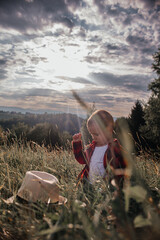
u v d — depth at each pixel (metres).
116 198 1.13
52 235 0.95
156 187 1.85
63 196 1.81
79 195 1.73
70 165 3.09
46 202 1.61
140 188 0.97
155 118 15.61
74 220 1.12
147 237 0.87
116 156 1.94
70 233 1.05
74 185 2.00
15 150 3.53
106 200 1.35
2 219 1.38
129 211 1.24
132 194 0.96
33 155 3.58
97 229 0.91
